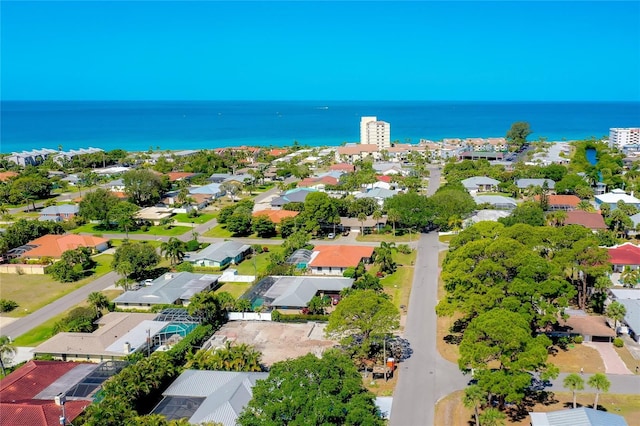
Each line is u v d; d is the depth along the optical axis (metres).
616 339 90.81
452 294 93.38
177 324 97.25
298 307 107.06
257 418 58.19
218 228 178.88
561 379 80.50
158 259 130.12
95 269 140.62
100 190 194.62
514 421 69.50
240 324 103.06
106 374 79.50
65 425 66.94
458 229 162.25
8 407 69.06
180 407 71.38
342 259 130.62
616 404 73.44
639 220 154.12
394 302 111.56
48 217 194.88
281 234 168.00
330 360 63.72
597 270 100.81
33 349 92.81
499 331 70.38
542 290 87.06
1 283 131.00
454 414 72.00
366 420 56.19
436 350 90.38
